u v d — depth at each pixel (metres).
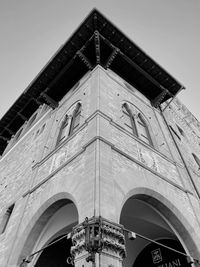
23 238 8.68
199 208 10.61
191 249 8.68
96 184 6.82
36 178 11.13
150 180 9.20
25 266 8.03
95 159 7.70
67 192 7.96
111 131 9.74
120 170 8.23
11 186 13.84
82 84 14.46
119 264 5.52
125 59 15.00
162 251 11.61
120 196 7.29
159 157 11.30
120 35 14.41
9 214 11.67
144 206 9.76
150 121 14.12
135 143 10.53
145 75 15.84
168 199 9.16
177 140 15.61
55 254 12.20
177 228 9.12
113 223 6.05
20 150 17.61
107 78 13.71
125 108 13.30
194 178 12.91
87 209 6.34
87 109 11.52
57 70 15.99
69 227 10.18
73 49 14.99
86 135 9.57
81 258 5.57
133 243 12.02
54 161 10.70
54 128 14.05
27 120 21.95
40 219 8.80
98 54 14.11
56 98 17.05
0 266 8.59
